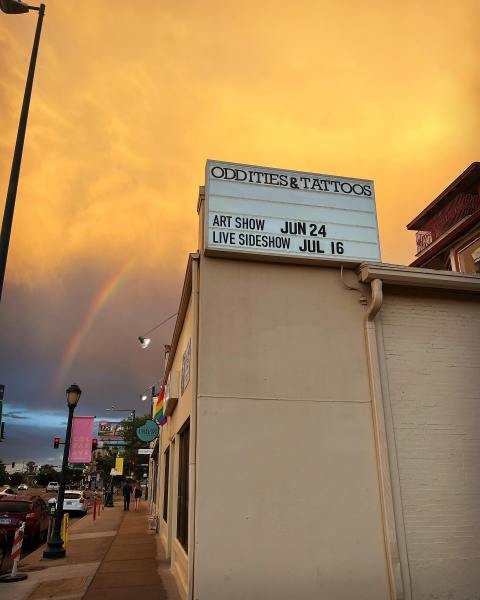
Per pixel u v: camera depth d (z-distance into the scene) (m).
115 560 11.63
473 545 7.08
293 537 6.57
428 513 7.09
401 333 7.93
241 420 6.92
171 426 13.27
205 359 7.09
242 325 7.37
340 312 7.79
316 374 7.38
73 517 27.20
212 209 7.72
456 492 7.28
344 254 7.98
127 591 8.40
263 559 6.40
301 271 7.86
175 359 12.63
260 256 7.64
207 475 6.58
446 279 8.02
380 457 7.11
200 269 7.56
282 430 7.00
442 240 16.77
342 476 6.98
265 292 7.61
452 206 18.97
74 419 14.23
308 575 6.46
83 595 8.16
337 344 7.61
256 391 7.10
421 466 7.30
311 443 7.04
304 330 7.55
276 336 7.42
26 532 14.89
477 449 7.59
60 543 12.51
